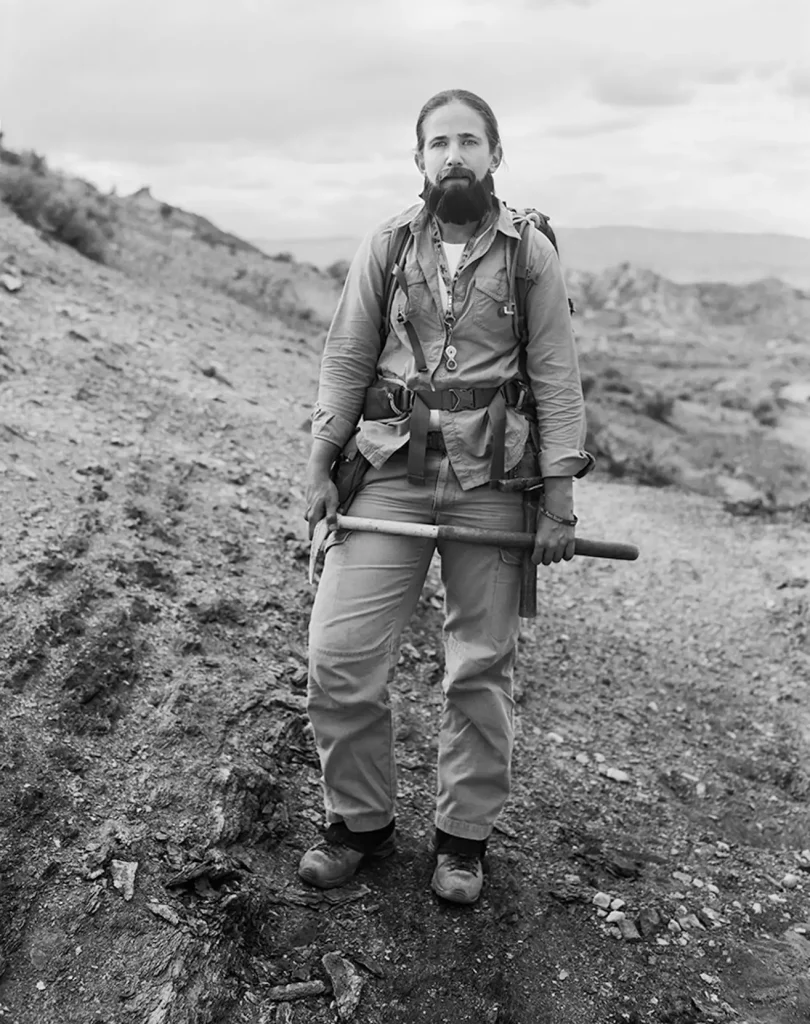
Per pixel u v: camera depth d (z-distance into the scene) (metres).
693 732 4.69
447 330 2.76
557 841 3.59
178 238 16.62
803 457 16.78
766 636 5.74
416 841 3.35
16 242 9.30
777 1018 2.93
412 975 2.81
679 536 7.32
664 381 34.44
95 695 3.33
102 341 7.04
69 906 2.64
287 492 5.55
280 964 2.77
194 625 3.93
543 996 2.86
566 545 2.82
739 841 3.91
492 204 2.74
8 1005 2.40
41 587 3.69
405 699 4.14
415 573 2.90
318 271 20.50
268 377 8.20
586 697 4.77
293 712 3.67
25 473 4.49
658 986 2.97
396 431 2.83
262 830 3.16
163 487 4.98
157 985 2.51
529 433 2.84
